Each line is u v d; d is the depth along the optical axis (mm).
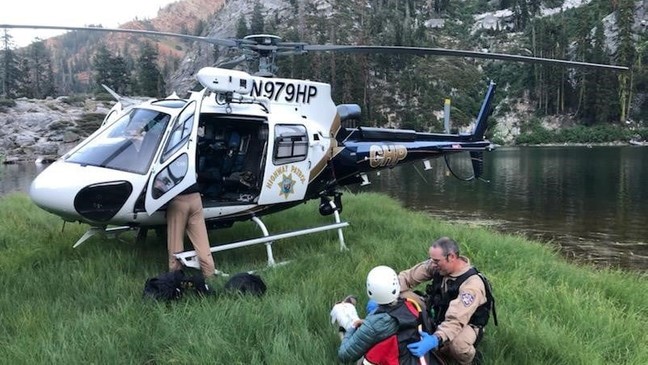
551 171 33781
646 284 7215
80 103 75500
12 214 10406
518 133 81875
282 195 7293
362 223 9883
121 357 3971
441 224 10922
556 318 5258
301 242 8156
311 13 121562
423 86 86312
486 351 4336
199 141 7000
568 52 88062
